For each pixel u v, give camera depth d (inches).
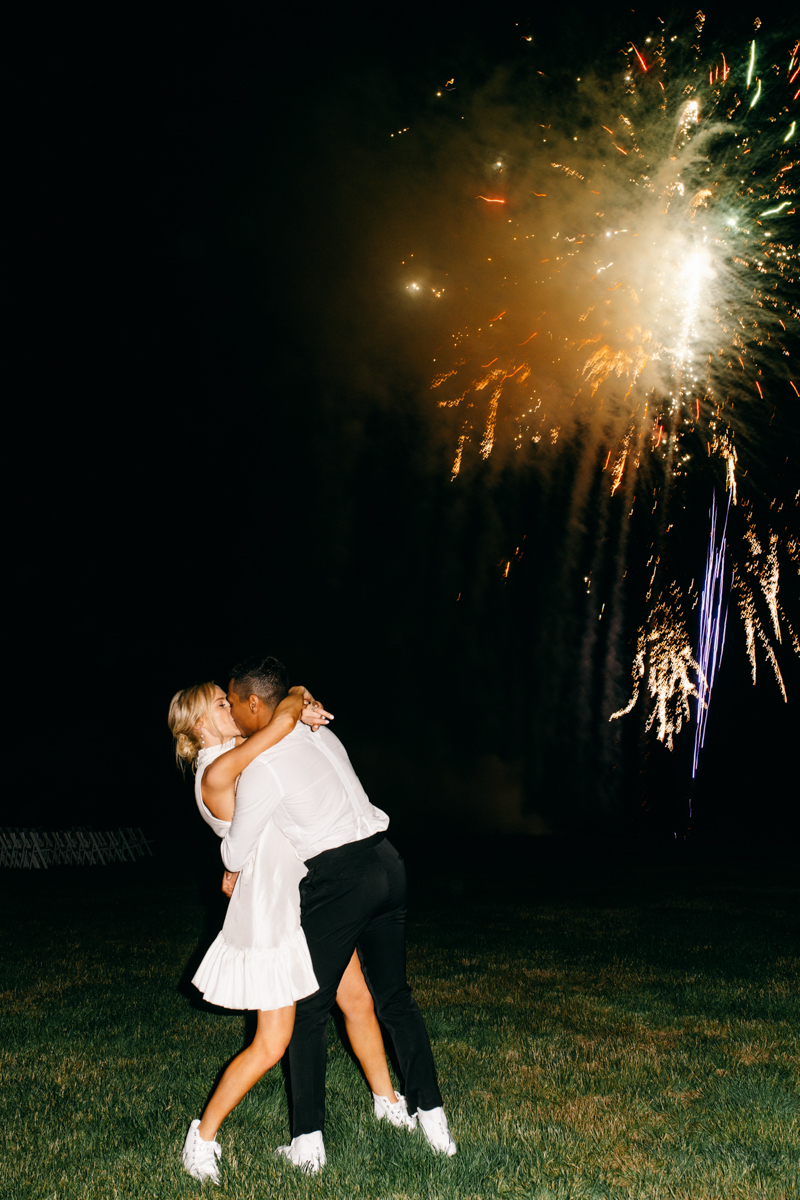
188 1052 189.2
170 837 800.9
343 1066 178.9
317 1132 133.3
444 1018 213.8
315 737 142.7
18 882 532.1
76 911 401.4
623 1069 176.7
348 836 136.2
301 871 136.7
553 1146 138.3
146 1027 208.4
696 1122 149.5
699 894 435.2
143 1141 141.4
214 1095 131.8
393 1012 140.3
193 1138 130.3
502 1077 172.6
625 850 689.6
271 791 132.2
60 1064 181.9
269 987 130.4
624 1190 122.3
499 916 369.4
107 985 251.8
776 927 339.6
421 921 358.0
